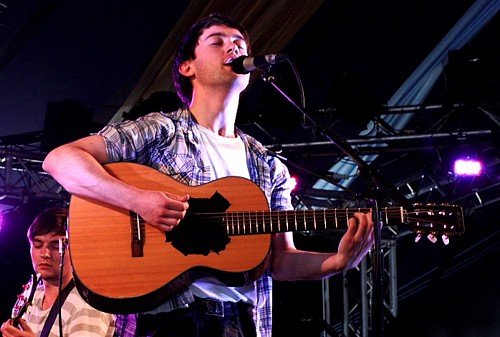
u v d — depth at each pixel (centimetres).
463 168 862
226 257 309
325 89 903
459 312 1153
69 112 822
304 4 786
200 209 313
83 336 392
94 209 305
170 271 301
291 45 846
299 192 914
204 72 335
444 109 837
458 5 823
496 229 1101
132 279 298
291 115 808
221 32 341
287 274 337
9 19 769
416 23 839
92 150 309
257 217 316
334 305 1120
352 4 802
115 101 897
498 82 852
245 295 313
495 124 852
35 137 852
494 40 880
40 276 424
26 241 834
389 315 1027
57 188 896
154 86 872
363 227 313
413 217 316
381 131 912
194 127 328
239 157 333
